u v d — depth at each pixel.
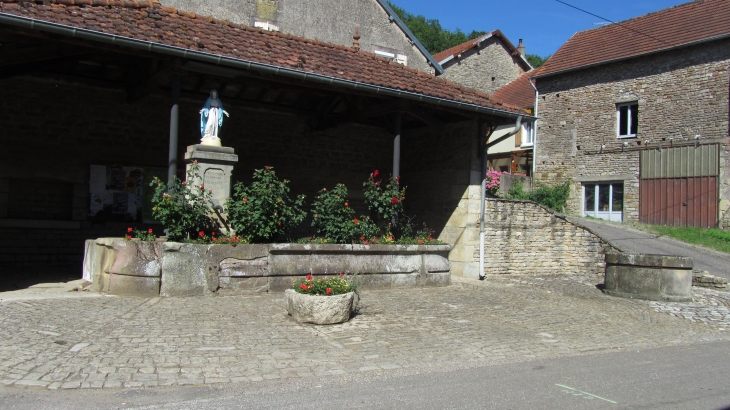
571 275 13.15
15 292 7.45
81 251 10.30
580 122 21.75
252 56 8.52
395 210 10.18
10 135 9.66
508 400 4.25
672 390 4.64
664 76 19.42
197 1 13.09
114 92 10.58
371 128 13.56
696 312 8.79
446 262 10.27
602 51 21.61
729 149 17.77
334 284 6.96
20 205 9.92
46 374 4.39
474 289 10.02
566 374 5.06
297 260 8.59
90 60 9.34
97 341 5.33
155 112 10.98
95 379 4.35
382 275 9.43
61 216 10.27
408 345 5.87
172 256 7.64
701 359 5.84
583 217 20.91
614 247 12.99
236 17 13.57
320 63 9.42
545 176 22.73
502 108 11.09
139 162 10.80
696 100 18.59
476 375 4.94
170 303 7.18
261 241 8.59
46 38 7.10
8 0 6.90
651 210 19.59
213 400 4.05
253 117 12.02
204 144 8.46
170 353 5.11
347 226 9.25
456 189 12.09
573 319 7.75
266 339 5.78
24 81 9.77
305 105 12.42
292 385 4.47
